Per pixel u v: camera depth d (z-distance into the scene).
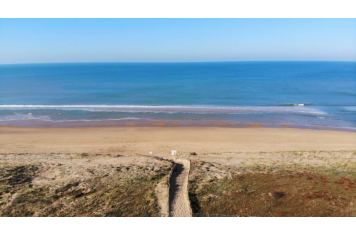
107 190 16.33
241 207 14.64
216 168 20.88
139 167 20.75
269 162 22.80
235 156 25.19
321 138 33.53
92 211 13.83
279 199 15.48
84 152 27.67
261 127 39.94
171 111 50.53
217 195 15.98
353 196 15.66
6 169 19.23
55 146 29.66
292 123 42.25
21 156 24.22
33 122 42.41
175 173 20.17
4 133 35.69
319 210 14.21
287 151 27.22
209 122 42.78
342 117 46.06
